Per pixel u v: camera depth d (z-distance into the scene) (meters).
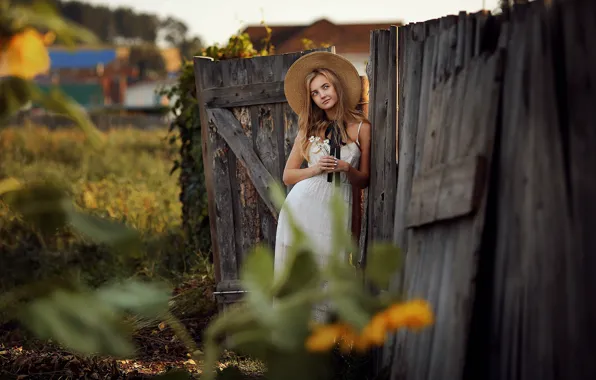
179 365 4.18
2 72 1.20
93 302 1.15
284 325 1.16
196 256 6.68
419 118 2.90
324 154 4.23
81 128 1.24
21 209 1.28
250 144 5.21
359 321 1.13
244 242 5.29
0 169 13.79
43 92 1.21
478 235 2.34
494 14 2.55
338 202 1.20
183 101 6.81
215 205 5.33
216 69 5.25
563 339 2.11
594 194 2.03
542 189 2.18
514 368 2.27
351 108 4.26
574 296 2.08
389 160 3.62
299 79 4.32
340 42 22.06
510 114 2.33
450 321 2.39
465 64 2.61
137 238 1.26
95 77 60.03
